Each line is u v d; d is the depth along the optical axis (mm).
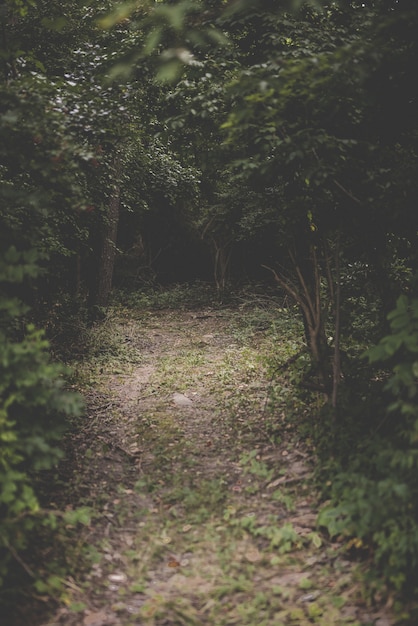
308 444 5527
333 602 3602
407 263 6090
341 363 5711
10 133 4711
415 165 5402
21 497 3803
